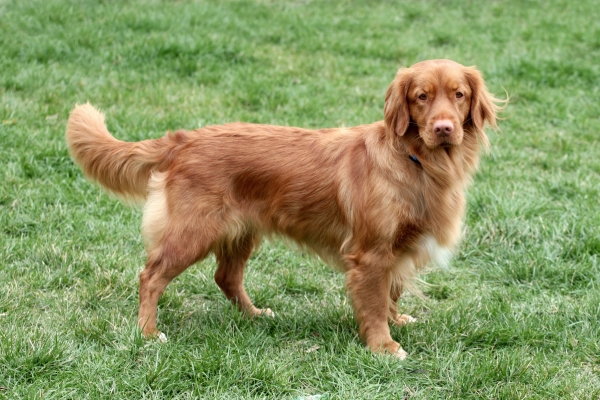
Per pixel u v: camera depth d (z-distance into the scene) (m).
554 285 5.11
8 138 6.71
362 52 10.74
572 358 4.13
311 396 3.67
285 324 4.47
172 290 4.92
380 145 4.12
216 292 5.04
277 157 4.31
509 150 7.45
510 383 3.77
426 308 4.94
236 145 4.34
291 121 7.75
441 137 3.85
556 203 6.21
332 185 4.23
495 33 12.12
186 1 12.70
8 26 10.08
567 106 8.75
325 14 12.78
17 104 7.57
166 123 7.39
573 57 10.80
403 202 4.04
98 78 8.66
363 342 4.29
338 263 4.47
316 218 4.32
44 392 3.59
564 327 4.41
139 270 5.11
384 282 4.14
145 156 4.45
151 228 4.33
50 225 5.57
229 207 4.31
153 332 4.29
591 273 5.15
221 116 7.71
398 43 11.12
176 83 8.79
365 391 3.72
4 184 6.00
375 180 4.07
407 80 4.04
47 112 7.50
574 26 12.48
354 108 8.39
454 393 3.75
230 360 3.87
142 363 3.94
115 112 7.58
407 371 3.96
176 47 9.59
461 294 5.05
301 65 9.85
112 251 5.36
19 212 5.75
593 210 5.99
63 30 10.05
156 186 4.39
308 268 5.45
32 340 4.02
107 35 10.00
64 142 6.69
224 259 4.76
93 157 4.54
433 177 4.07
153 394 3.63
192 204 4.25
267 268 5.42
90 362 3.84
